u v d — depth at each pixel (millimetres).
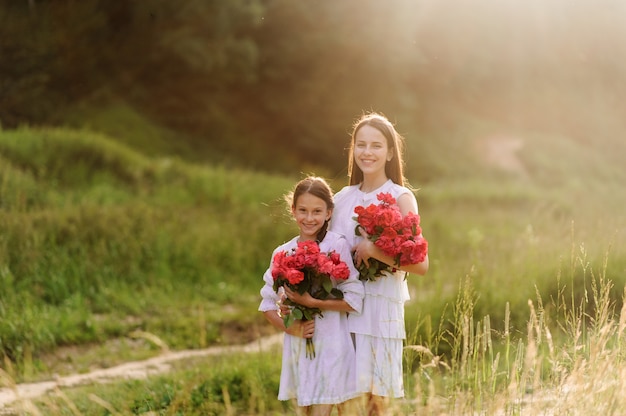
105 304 9953
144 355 8203
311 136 33094
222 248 12438
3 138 16797
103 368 7750
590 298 7133
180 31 30312
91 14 30484
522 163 36188
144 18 30766
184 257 11961
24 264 10164
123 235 11711
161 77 31188
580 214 14664
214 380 6324
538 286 7391
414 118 36250
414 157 33531
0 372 4316
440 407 4254
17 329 8289
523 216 17969
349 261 4176
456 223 16750
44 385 6891
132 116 28781
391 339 4203
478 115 40156
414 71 36594
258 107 33094
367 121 4461
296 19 32812
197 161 27984
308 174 4438
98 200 14914
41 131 17875
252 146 31234
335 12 32906
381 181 4449
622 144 42938
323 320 4141
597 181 36656
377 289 4215
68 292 10023
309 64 33062
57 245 11055
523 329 6707
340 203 4484
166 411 5477
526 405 4105
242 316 9781
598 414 3609
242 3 30953
